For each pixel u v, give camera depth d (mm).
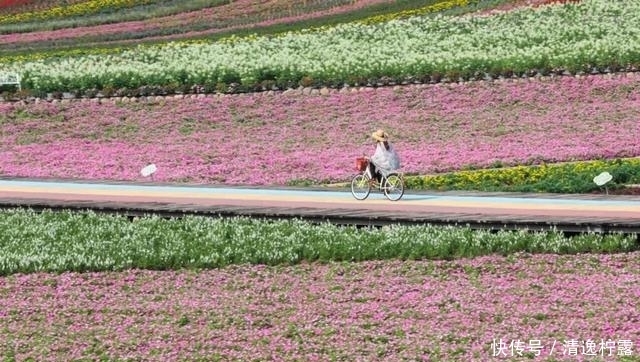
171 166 111125
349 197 89000
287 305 69500
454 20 158250
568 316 66000
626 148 109375
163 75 133000
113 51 160000
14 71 143375
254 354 62594
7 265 77375
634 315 65562
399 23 159750
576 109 122750
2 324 68562
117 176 108250
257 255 77375
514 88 128375
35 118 128875
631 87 126812
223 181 105938
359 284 72375
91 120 127688
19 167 112062
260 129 123062
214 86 132625
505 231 78375
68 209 88812
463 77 131250
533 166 105188
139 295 72438
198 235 81938
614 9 157250
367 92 130250
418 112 124625
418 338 63562
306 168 108688
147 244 80250
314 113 126250
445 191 90938
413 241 77375
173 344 64375
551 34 146625
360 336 64250
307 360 61500
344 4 186500
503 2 169625
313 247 77875
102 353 63656
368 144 116625
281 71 133000
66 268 77562
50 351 64188
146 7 196375
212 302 70500
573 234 77875
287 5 189375
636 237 76812
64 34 181375
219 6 194125
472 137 116812
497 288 70500
